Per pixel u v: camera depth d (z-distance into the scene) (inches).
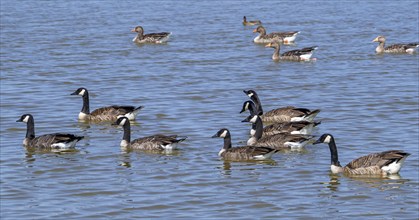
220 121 1565.0
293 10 3622.0
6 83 1977.1
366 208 1067.3
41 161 1304.1
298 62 2297.0
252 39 2780.5
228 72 2127.2
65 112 1673.2
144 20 3294.8
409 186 1147.3
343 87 1887.3
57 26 3075.8
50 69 2176.4
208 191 1141.1
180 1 4037.9
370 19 3245.6
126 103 1753.2
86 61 2314.2
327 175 1205.7
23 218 1047.6
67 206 1091.3
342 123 1524.4
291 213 1053.2
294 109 1530.5
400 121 1530.5
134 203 1098.1
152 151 1349.7
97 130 1518.2
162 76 2069.4
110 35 2864.2
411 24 3073.3
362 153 1316.4
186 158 1306.6
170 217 1044.5
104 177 1212.5
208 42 2704.2
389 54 2399.1
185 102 1744.6
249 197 1114.1
